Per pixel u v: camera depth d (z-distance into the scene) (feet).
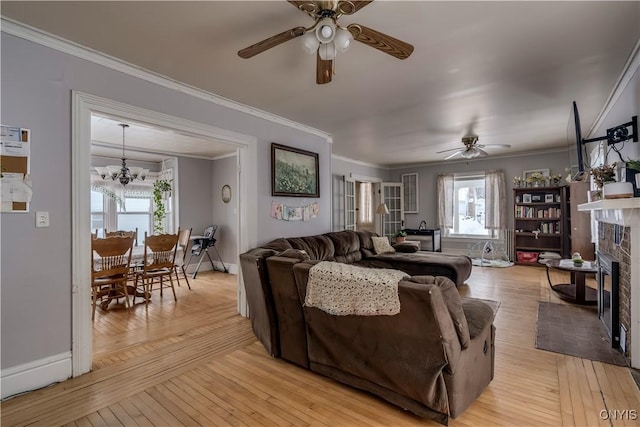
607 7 6.36
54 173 7.32
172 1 6.11
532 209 21.27
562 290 13.88
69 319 7.55
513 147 20.40
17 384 6.82
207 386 7.20
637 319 7.72
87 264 7.85
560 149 20.85
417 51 8.04
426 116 13.51
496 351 8.80
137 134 15.51
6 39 6.68
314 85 10.16
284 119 13.69
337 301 6.39
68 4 6.16
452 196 25.21
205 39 7.47
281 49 7.88
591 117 13.46
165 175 21.22
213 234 20.62
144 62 8.53
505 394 6.75
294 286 7.63
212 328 10.79
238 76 9.43
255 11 6.46
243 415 6.17
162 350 9.08
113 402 6.62
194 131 10.21
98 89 8.03
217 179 21.99
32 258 7.04
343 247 15.89
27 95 6.95
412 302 5.41
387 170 28.37
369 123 14.56
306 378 7.50
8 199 6.74
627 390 6.83
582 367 7.84
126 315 12.17
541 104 11.98
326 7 5.44
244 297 12.05
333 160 22.81
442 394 5.59
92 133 15.29
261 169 12.62
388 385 6.22
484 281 16.97
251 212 12.14
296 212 14.33
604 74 9.47
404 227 27.50
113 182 19.88
